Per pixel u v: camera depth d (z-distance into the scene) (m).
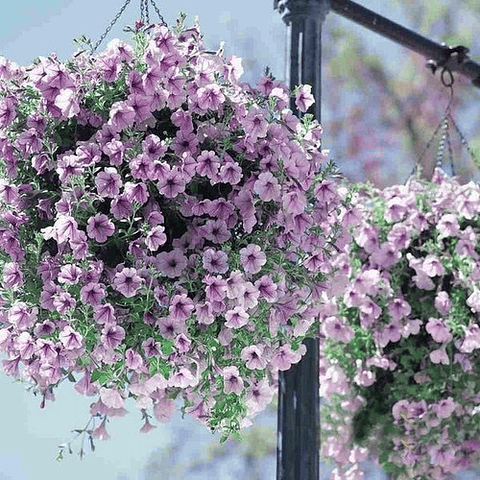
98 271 2.48
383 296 3.77
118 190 2.48
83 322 2.50
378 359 3.79
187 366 2.61
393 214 3.77
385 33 3.78
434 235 3.79
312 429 3.14
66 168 2.52
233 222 2.59
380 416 3.95
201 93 2.58
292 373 3.15
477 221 3.80
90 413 2.79
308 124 2.76
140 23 2.76
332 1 3.51
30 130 2.62
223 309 2.51
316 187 2.75
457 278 3.75
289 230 2.65
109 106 2.63
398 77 8.27
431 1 8.27
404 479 4.01
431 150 8.16
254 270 2.54
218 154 2.62
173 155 2.56
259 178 2.55
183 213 2.56
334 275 2.96
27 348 2.57
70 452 2.76
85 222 2.53
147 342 2.50
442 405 3.82
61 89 2.58
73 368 2.69
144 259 2.50
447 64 3.98
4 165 2.71
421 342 3.88
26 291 2.62
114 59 2.62
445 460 3.91
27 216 2.64
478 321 3.79
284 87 2.82
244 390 2.70
